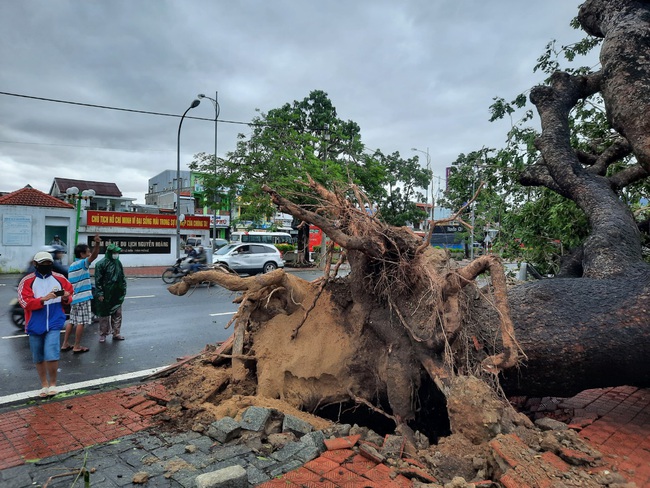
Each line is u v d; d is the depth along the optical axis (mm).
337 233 3986
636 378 3881
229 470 2725
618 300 3883
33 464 3135
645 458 3066
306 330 4684
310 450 3225
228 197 23219
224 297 13305
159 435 3621
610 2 5340
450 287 3869
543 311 4027
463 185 9109
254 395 4609
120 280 7758
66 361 6629
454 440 3266
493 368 3635
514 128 8031
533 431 3303
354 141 22578
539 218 7895
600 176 5746
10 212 19047
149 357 6922
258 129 23188
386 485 2768
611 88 4715
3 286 15000
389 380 4012
